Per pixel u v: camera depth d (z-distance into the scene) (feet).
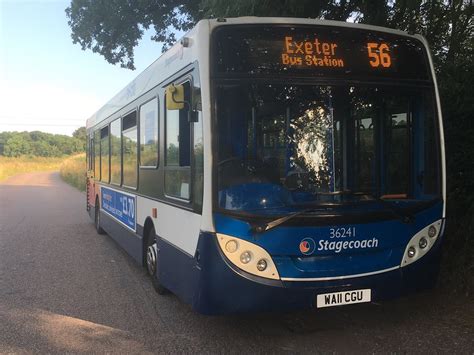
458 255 19.65
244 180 14.03
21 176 174.60
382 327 16.52
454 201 20.49
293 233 13.82
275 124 14.39
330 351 14.74
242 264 13.64
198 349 15.12
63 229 42.09
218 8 24.86
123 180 27.73
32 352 15.17
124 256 30.04
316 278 13.99
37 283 23.50
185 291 15.76
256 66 14.47
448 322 16.79
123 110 27.99
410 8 21.24
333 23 15.16
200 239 14.06
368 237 14.49
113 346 15.53
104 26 53.62
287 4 24.16
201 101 14.20
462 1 21.44
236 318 17.62
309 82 14.74
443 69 21.25
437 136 15.97
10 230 41.65
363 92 15.20
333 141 14.82
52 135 344.28
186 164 16.03
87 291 21.97
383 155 15.38
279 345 15.25
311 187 14.49
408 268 15.05
